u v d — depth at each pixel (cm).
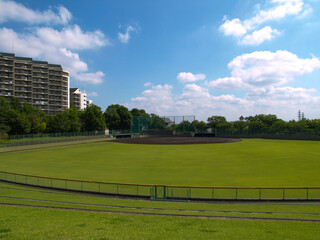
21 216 1395
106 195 2250
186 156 4481
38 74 12838
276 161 3797
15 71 11919
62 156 4831
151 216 1420
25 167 3712
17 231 1130
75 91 16900
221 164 3666
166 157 4419
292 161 3762
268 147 5531
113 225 1234
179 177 2919
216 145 6181
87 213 1477
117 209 1661
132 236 1077
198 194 2144
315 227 1206
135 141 7569
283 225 1244
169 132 9744
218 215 1497
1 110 7800
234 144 6344
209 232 1132
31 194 2211
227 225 1251
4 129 7181
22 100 12181
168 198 2086
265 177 2836
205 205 1834
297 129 8144
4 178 2930
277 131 8381
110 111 12444
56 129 8881
